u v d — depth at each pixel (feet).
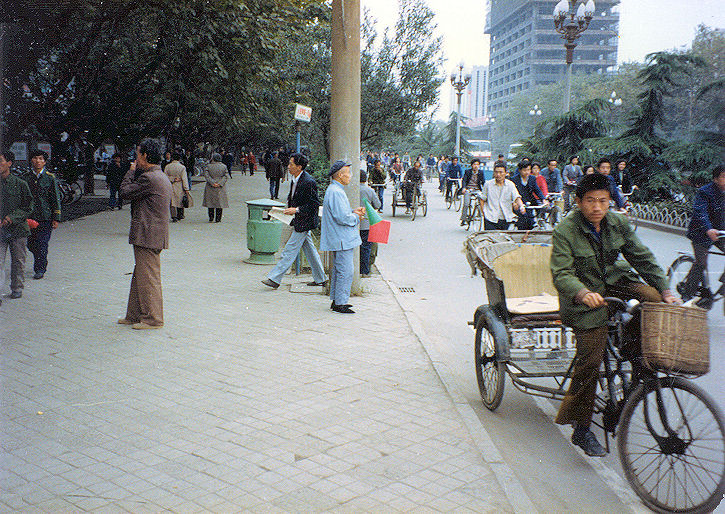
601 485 13.35
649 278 13.65
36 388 17.66
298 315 26.48
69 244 45.70
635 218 36.88
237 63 61.16
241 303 28.53
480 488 12.72
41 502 11.87
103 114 69.26
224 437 14.83
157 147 23.38
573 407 13.83
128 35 63.26
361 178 36.19
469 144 176.65
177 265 38.29
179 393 17.54
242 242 48.37
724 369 11.66
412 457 14.02
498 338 16.14
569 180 61.52
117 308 26.94
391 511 11.80
